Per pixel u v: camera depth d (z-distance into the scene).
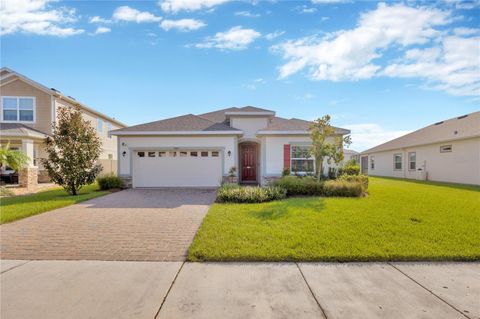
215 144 13.44
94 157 11.69
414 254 4.09
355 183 10.07
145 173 13.48
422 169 19.14
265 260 4.05
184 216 6.96
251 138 14.77
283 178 11.14
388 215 6.56
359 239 4.80
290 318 2.63
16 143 15.98
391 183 15.87
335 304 2.88
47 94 16.77
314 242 4.65
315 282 3.37
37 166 15.72
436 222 5.91
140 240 5.00
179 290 3.16
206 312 2.73
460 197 9.63
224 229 5.44
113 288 3.21
